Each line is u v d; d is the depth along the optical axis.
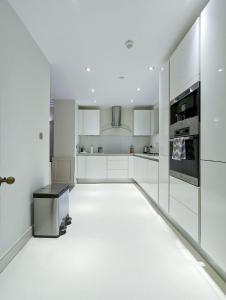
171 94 2.78
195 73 2.00
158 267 1.90
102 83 4.41
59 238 2.52
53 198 2.53
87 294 1.55
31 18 2.20
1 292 1.57
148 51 2.94
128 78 4.07
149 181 4.25
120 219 3.21
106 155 6.63
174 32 2.47
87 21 2.25
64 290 1.59
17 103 2.16
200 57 1.89
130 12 2.11
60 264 1.95
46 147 3.19
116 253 2.16
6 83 1.93
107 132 7.11
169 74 2.88
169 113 2.87
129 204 4.08
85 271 1.84
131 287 1.63
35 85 2.70
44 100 3.08
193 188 2.06
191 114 2.14
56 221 2.54
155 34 2.51
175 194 2.64
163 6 2.03
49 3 1.98
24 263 1.97
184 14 2.14
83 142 7.16
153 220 3.17
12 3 1.97
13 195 2.08
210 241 1.74
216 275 1.78
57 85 4.56
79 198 4.56
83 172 6.57
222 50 1.53
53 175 6.02
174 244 2.37
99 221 3.12
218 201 1.61
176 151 2.45
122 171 6.67
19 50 2.20
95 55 3.07
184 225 2.32
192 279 1.73
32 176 2.61
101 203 4.15
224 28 1.51
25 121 2.38
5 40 1.90
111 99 5.91
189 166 2.16
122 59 3.21
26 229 2.41
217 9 1.59
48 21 2.25
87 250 2.22
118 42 2.70
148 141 7.21
